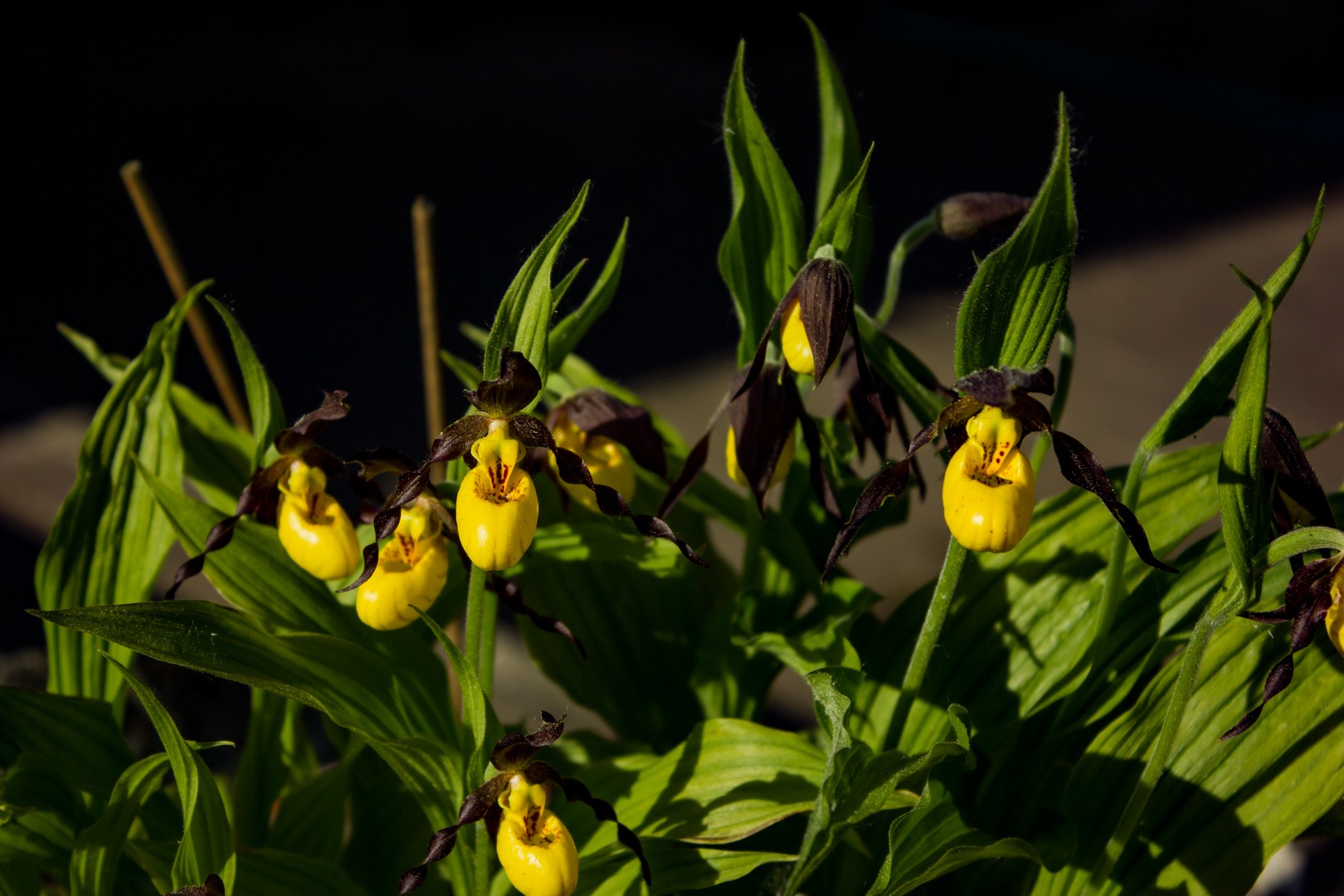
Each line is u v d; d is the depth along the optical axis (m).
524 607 0.89
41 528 1.75
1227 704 0.88
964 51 5.15
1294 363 2.51
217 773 1.11
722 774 0.90
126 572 0.94
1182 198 3.56
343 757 0.94
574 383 1.01
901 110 4.39
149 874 0.90
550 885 0.84
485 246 3.14
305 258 3.03
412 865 0.93
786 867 0.92
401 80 4.63
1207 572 0.90
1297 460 0.85
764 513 0.95
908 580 1.73
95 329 2.59
